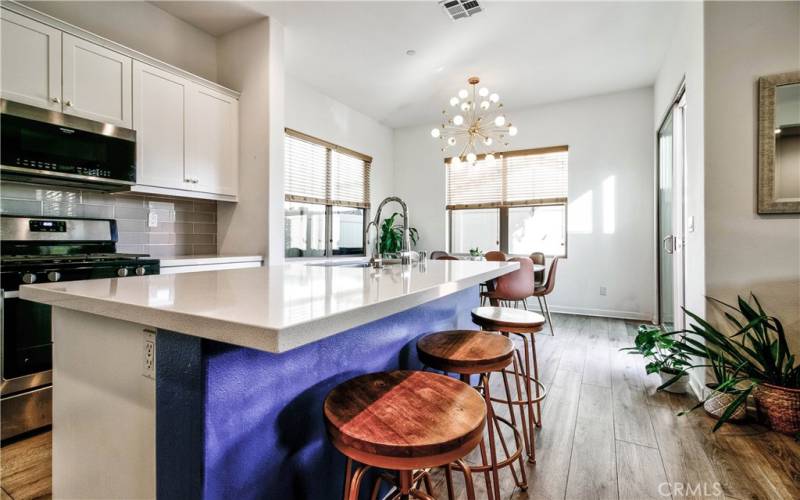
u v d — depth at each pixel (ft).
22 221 7.39
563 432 6.54
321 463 3.68
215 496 2.63
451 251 19.83
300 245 15.05
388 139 20.39
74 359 3.67
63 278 6.61
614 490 5.02
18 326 6.17
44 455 5.78
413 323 5.53
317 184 15.66
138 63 8.50
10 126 6.61
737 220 7.41
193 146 9.55
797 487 5.04
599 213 16.28
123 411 3.20
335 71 13.80
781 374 6.51
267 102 10.23
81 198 8.50
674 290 11.85
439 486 5.18
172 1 9.44
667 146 13.04
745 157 7.37
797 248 7.10
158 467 2.84
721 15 7.53
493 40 11.68
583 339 12.48
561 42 11.81
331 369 3.80
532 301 17.42
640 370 9.56
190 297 3.05
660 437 6.35
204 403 2.58
